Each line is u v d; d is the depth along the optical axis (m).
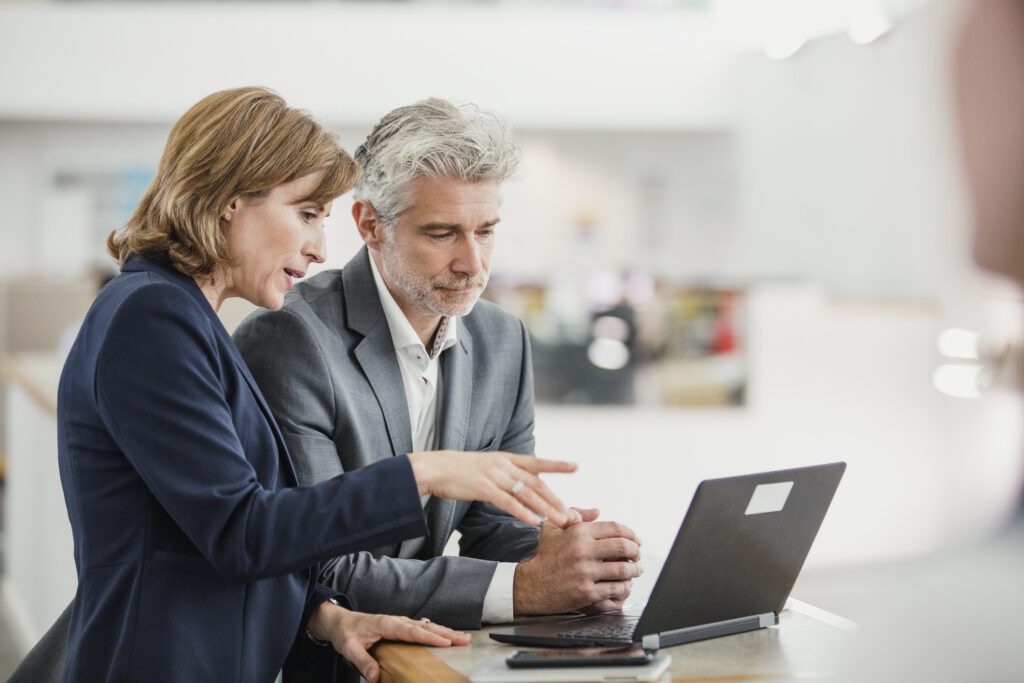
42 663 1.57
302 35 9.73
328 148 1.54
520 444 2.05
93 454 1.43
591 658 1.30
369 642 1.53
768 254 10.36
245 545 1.36
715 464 6.50
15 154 9.93
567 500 6.31
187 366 1.39
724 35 10.21
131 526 1.42
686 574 1.38
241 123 1.50
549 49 10.08
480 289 1.79
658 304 7.33
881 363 6.54
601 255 10.61
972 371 0.33
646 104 10.20
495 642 1.52
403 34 9.88
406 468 1.41
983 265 0.28
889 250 9.19
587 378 7.19
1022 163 0.26
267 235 1.53
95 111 9.55
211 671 1.42
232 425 1.43
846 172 9.57
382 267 1.85
